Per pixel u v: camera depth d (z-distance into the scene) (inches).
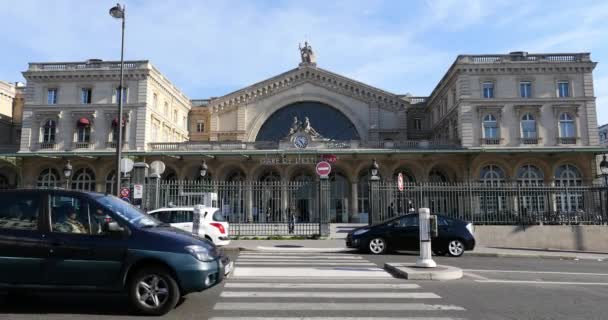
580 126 1583.4
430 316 276.8
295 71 1977.1
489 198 840.3
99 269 280.4
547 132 1587.1
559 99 1593.3
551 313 289.3
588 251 761.6
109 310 288.7
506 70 1615.4
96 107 1675.7
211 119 1998.0
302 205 1640.0
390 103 1941.4
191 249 285.0
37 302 311.1
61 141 1672.0
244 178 1715.1
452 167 1644.9
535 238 785.6
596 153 1552.7
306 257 614.2
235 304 307.3
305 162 1625.2
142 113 1649.9
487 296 343.0
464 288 377.7
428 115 2107.5
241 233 1008.2
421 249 478.6
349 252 692.7
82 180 1678.2
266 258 599.2
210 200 872.3
